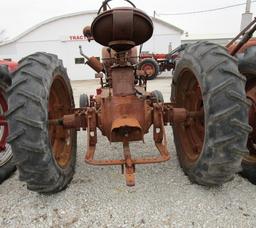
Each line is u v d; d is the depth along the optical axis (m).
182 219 1.94
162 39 21.30
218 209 2.03
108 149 3.38
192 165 2.33
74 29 20.47
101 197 2.24
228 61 1.95
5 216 2.04
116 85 2.36
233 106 1.85
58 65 2.38
